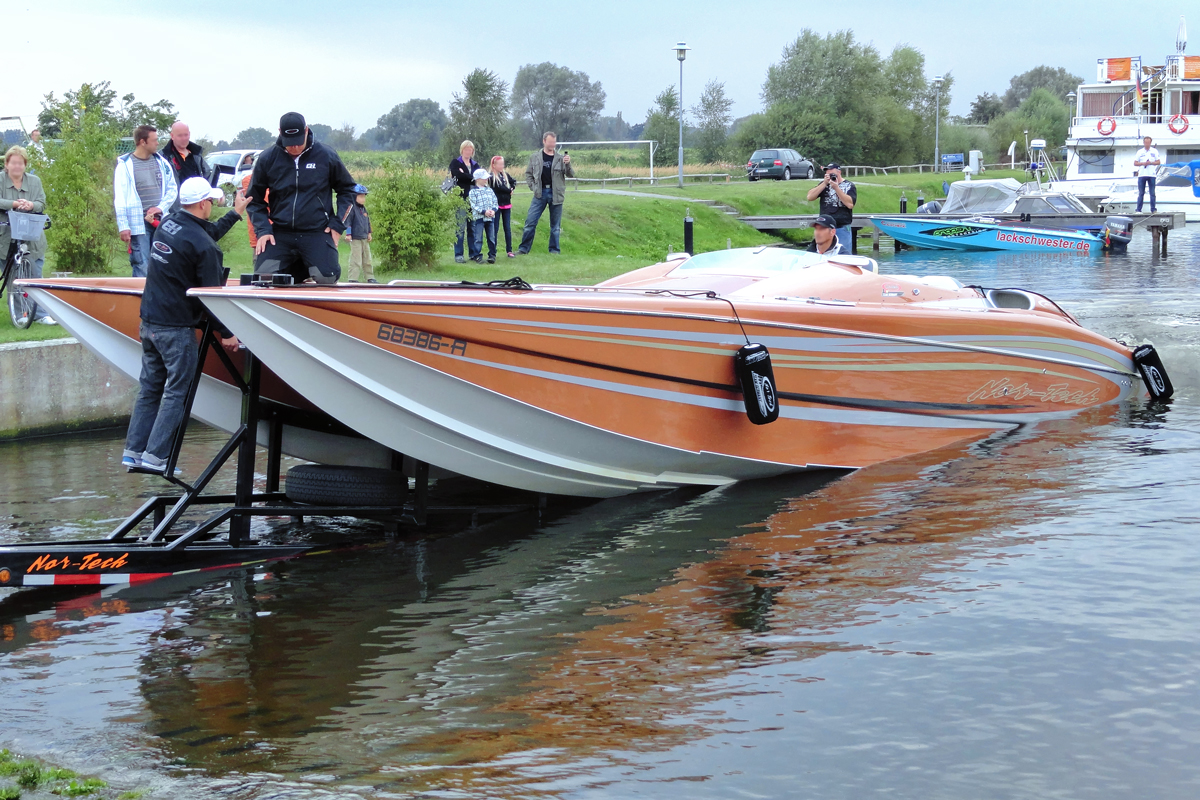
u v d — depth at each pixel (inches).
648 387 235.3
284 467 294.7
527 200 899.4
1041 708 130.0
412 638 164.4
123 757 127.1
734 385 246.4
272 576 202.2
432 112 4421.8
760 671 144.4
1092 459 254.8
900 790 114.0
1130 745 120.9
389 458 258.8
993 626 154.5
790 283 271.6
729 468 255.0
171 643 166.6
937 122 2679.6
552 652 155.4
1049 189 1360.7
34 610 186.2
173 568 205.6
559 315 220.4
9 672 156.2
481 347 215.2
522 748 126.4
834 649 150.1
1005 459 262.8
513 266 600.4
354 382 209.3
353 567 206.1
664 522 226.2
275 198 244.2
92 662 159.5
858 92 2573.8
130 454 215.5
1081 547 185.9
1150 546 184.4
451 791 116.6
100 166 492.7
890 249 1096.8
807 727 128.3
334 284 223.3
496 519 241.4
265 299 197.0
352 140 3686.0
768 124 2482.8
